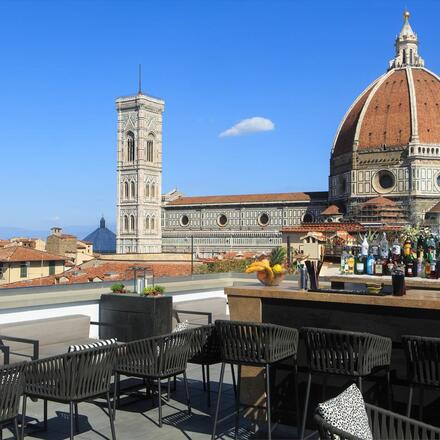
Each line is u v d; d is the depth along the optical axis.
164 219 191.12
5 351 10.46
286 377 10.50
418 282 12.27
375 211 137.00
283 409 10.52
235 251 170.62
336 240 51.12
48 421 11.02
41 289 16.23
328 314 10.15
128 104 195.62
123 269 69.56
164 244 190.50
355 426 6.60
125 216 196.00
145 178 194.25
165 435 10.27
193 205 181.75
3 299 14.44
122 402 12.16
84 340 15.01
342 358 8.66
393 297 9.29
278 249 11.55
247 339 9.42
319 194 165.25
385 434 7.00
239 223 172.75
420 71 158.75
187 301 18.95
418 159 141.50
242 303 11.05
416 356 8.23
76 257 126.88
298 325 10.47
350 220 139.88
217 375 14.64
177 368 10.88
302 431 9.03
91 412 11.62
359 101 160.62
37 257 84.44
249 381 10.83
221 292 21.58
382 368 8.94
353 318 9.88
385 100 151.75
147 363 10.51
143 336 14.89
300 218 163.12
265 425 10.67
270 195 171.25
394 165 145.25
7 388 8.09
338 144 160.38
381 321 9.60
